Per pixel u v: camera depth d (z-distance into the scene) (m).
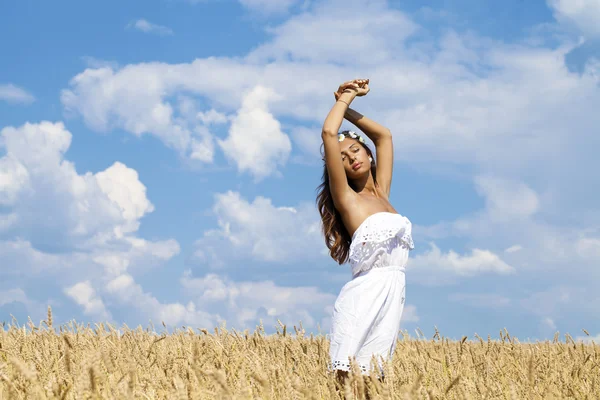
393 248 4.22
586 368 4.61
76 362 3.84
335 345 4.09
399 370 3.82
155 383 3.32
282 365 3.84
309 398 2.71
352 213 4.35
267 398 2.79
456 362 4.49
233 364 3.71
